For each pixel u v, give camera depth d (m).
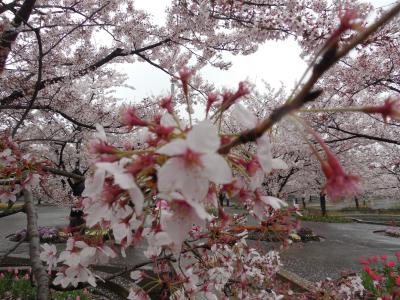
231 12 4.87
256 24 4.31
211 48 6.54
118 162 0.91
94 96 10.65
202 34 6.07
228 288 2.97
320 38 4.13
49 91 6.78
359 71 6.80
